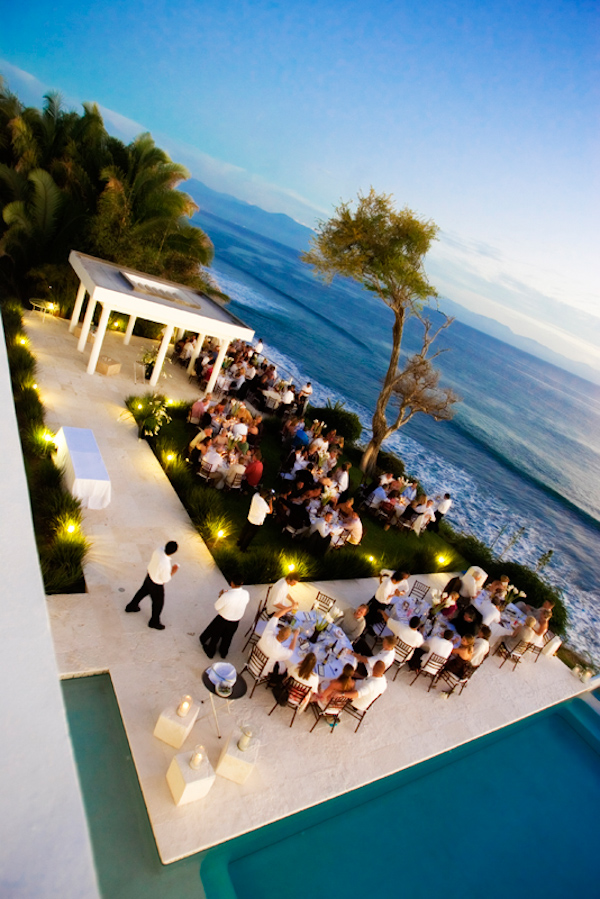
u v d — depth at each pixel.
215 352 19.61
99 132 21.27
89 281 15.13
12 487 2.44
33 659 1.70
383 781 7.95
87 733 6.43
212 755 6.75
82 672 7.03
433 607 10.86
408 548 15.64
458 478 38.72
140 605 8.45
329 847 6.82
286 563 11.18
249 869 6.14
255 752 6.66
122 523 10.27
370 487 16.77
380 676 7.95
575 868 8.14
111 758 6.27
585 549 37.00
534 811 8.88
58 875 1.27
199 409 15.09
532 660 12.84
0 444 2.76
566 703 12.02
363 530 15.41
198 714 7.16
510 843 8.09
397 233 17.89
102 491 9.99
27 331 16.69
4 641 1.71
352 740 8.12
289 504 12.69
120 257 19.73
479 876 7.34
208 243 23.09
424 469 36.69
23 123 19.50
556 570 30.47
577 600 27.86
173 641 8.09
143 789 6.03
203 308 17.27
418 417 52.81
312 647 8.41
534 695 11.47
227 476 13.09
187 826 5.92
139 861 5.54
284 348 55.56
